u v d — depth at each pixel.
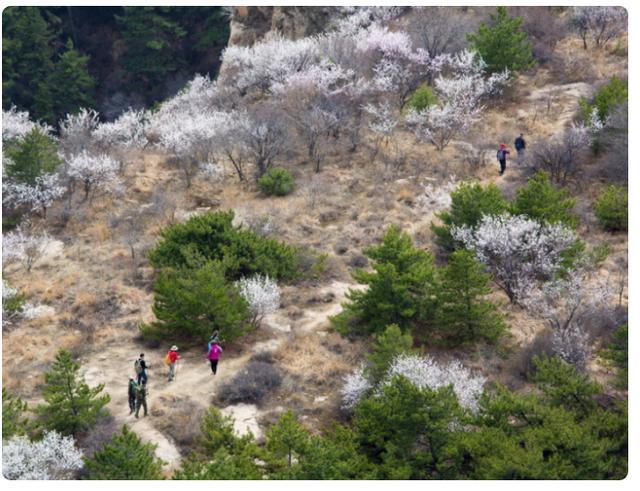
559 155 54.25
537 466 29.45
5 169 55.19
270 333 42.47
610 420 32.38
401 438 32.03
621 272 45.22
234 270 45.94
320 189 54.75
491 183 48.72
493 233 43.91
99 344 42.03
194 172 58.97
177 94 87.62
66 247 50.72
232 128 58.09
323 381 38.28
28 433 35.03
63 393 35.41
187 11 103.06
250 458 31.11
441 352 40.38
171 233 47.19
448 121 59.62
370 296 41.28
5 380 39.03
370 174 56.72
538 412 32.47
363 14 77.00
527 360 38.62
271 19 81.31
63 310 44.84
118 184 56.69
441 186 54.44
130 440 30.91
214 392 37.78
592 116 56.00
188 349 41.59
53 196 54.56
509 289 44.22
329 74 64.44
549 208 46.25
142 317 44.16
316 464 29.80
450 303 41.41
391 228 43.03
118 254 49.41
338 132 61.62
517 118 62.12
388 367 36.44
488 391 35.66
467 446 31.09
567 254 44.44
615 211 48.81
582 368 37.94
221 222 47.34
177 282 42.22
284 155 59.94
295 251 47.56
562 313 41.88
